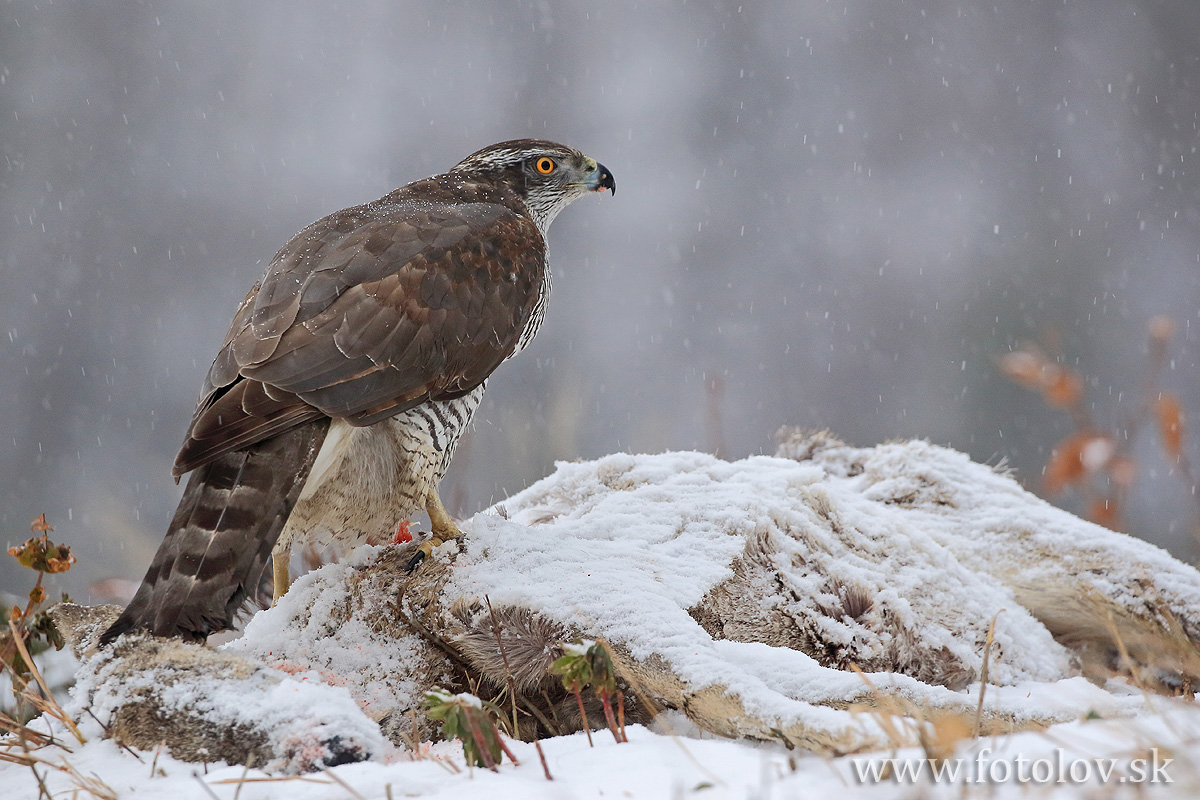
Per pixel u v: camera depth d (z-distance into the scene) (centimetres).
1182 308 4078
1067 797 378
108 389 3781
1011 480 824
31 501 3092
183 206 4875
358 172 5491
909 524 728
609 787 434
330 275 647
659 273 4653
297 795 445
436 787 451
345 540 664
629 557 621
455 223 715
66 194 4731
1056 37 5566
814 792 406
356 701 568
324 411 595
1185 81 5219
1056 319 3722
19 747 523
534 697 603
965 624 675
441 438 661
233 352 612
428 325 651
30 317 4066
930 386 3550
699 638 553
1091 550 746
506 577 593
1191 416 3222
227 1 5934
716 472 724
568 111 6047
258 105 5662
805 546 667
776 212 5091
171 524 541
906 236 4769
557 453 1809
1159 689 720
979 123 5428
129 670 517
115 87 5294
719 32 6169
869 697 524
